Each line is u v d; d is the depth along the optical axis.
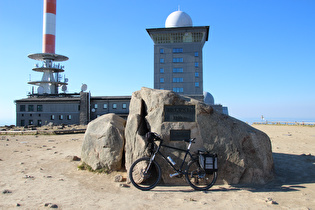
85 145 8.23
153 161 6.32
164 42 73.38
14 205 4.98
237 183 6.64
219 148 6.80
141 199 5.40
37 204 5.07
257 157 6.92
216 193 5.84
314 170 7.98
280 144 14.14
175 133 6.89
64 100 47.53
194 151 6.76
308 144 14.10
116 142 7.70
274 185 6.49
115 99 47.53
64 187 6.32
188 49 71.38
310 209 4.75
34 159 10.17
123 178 7.06
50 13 64.31
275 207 4.87
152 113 7.15
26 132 25.62
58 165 8.98
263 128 32.03
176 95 7.16
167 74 71.50
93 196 5.61
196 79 70.69
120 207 4.91
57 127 34.47
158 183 6.61
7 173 7.83
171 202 5.19
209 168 6.10
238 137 6.93
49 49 64.44
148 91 7.53
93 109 47.28
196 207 4.89
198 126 6.92
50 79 65.25
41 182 6.79
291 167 8.43
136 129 6.98
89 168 8.05
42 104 48.00
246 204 5.05
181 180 6.59
